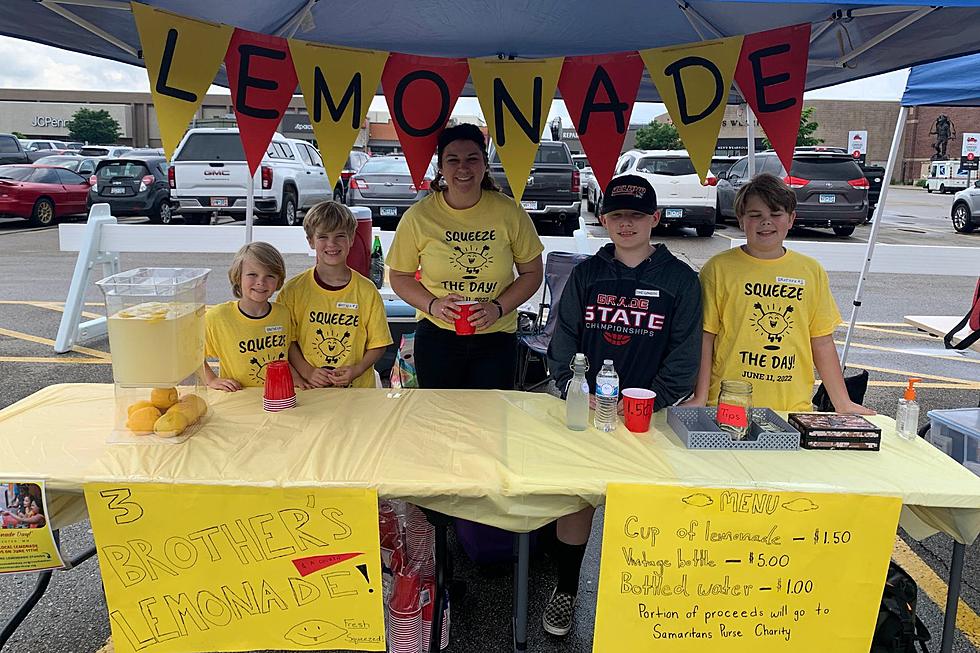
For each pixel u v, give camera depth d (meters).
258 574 1.84
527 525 1.80
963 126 34.31
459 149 2.62
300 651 1.98
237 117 2.46
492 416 2.29
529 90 2.69
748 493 1.77
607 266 2.35
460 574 2.70
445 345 2.83
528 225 2.86
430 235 2.75
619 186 2.28
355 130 2.60
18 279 8.17
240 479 1.79
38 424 2.16
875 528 1.78
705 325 2.48
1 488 1.79
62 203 12.90
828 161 11.88
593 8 2.84
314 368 2.71
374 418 2.25
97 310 6.85
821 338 2.47
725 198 13.52
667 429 2.18
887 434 2.19
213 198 10.17
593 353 2.36
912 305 7.92
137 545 1.82
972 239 12.58
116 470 1.83
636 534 1.79
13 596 2.50
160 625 1.87
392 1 2.75
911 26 2.89
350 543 1.81
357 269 4.04
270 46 2.46
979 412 3.15
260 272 2.48
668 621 1.83
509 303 2.79
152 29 2.21
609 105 2.79
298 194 11.08
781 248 2.48
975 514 1.79
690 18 2.87
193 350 2.16
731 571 1.81
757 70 2.59
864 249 4.51
